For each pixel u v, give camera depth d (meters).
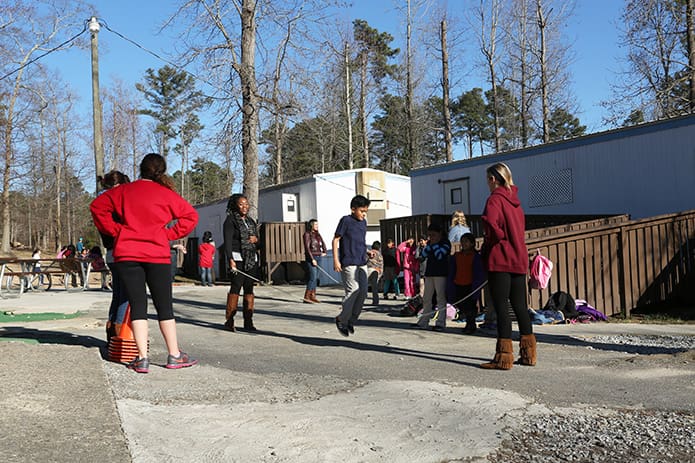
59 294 14.72
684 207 13.16
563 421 3.91
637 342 7.30
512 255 5.56
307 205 21.61
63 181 52.72
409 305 10.04
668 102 21.64
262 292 15.98
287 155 41.69
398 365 5.72
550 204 15.95
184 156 50.59
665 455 3.33
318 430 3.59
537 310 9.51
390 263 13.84
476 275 8.53
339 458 3.16
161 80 47.62
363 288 7.34
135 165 50.06
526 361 5.73
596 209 14.81
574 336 7.79
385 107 46.16
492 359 6.05
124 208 4.90
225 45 17.55
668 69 22.92
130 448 3.12
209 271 19.72
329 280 20.83
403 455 3.24
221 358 6.00
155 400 4.15
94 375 4.48
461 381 5.02
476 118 55.88
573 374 5.33
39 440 3.11
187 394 4.36
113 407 3.73
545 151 16.05
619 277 10.34
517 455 3.31
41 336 6.65
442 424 3.78
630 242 10.54
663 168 13.55
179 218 5.07
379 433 3.58
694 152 12.98
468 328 8.12
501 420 3.88
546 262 9.08
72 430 3.29
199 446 3.26
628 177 14.23
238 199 8.02
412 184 19.78
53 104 43.69
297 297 14.29
